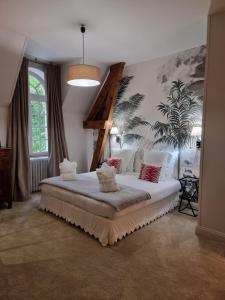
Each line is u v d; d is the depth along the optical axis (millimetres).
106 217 2635
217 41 2596
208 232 2770
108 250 2459
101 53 4121
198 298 1769
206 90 2705
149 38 3457
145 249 2484
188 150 3900
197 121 3762
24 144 4184
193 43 3648
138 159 4574
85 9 2623
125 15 2764
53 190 3357
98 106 5191
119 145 5098
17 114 4105
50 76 4621
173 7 2584
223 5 2438
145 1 2463
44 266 2168
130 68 4805
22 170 4168
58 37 3420
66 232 2877
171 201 3674
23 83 4145
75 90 4770
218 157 2658
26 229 2957
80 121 5449
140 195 2912
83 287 1889
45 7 2572
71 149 5305
